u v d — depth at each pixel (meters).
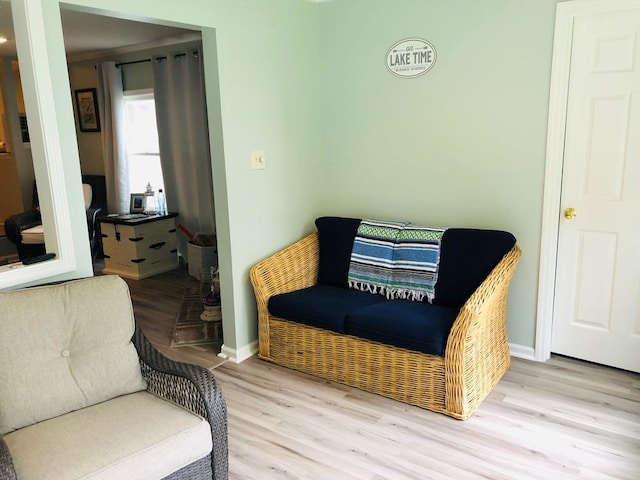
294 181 3.52
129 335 2.04
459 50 3.04
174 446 1.67
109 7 2.32
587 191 2.84
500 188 3.05
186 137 5.02
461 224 3.22
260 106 3.17
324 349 2.91
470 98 3.06
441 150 3.21
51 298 1.92
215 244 4.55
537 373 2.92
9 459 1.42
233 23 2.92
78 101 5.89
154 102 5.16
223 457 1.85
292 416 2.56
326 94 3.63
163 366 1.96
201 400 1.79
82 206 2.35
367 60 3.39
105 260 5.31
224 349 3.29
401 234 3.13
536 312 3.05
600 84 2.70
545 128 2.85
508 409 2.56
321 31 3.55
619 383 2.78
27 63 2.12
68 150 2.26
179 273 5.25
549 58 2.78
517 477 2.07
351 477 2.11
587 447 2.25
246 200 3.15
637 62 2.59
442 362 2.48
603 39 2.66
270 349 3.16
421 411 2.58
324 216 3.78
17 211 5.67
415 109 3.26
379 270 3.15
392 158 3.42
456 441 2.32
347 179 3.66
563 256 2.97
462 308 2.48
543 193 2.91
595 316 2.94
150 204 5.53
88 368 1.90
